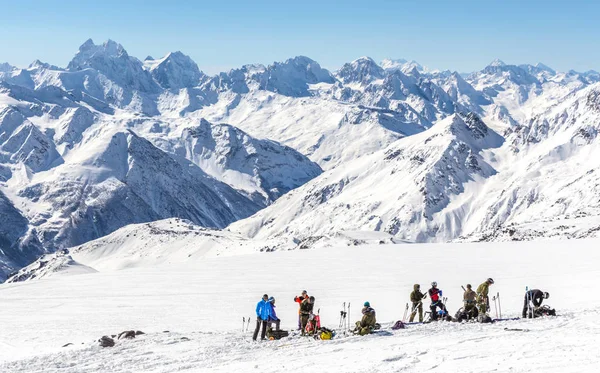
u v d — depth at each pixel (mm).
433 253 81938
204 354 23781
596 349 17594
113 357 24734
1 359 29219
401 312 40375
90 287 66125
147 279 69500
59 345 34375
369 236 176750
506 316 31000
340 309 42719
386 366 17844
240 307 47719
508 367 16094
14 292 65812
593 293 40219
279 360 20938
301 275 64625
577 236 116438
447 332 24344
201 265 80938
